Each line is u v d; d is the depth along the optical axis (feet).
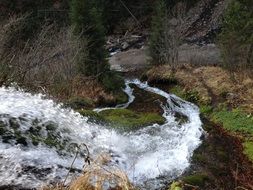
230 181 27.63
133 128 32.24
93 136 24.72
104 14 118.52
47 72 40.83
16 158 17.80
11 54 37.65
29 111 21.47
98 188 11.09
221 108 47.85
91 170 11.67
